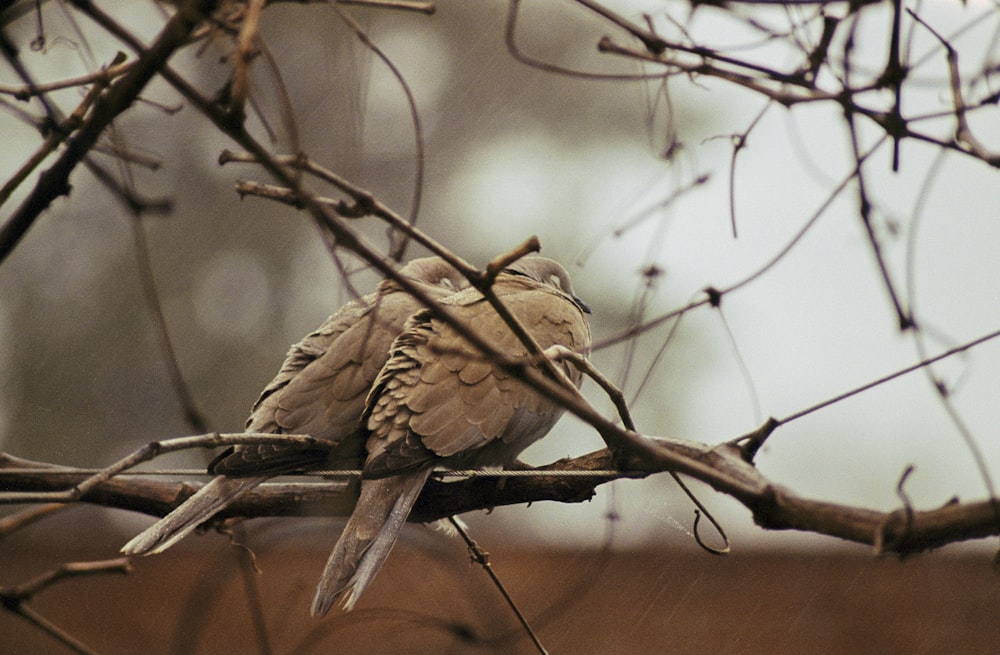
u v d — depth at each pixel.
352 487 8.23
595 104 20.50
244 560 7.05
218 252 21.80
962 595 11.10
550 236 20.50
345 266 5.79
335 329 10.27
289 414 9.43
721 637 11.12
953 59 5.21
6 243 5.34
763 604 11.35
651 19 5.87
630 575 11.74
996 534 4.48
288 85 17.45
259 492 8.13
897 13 5.21
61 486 7.32
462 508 8.26
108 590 11.48
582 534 12.82
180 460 19.34
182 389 5.82
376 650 10.59
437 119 20.83
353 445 8.38
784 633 11.02
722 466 5.95
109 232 21.30
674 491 12.35
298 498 8.16
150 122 21.28
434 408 8.51
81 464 20.22
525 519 16.59
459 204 20.66
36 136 17.95
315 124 16.59
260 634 6.89
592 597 11.55
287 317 22.09
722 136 6.28
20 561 12.05
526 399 8.85
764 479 5.68
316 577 11.13
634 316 6.76
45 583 5.77
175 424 20.89
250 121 7.05
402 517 7.91
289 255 22.22
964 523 4.50
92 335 20.94
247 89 4.66
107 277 21.31
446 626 7.20
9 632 10.88
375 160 20.56
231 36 5.20
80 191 20.94
